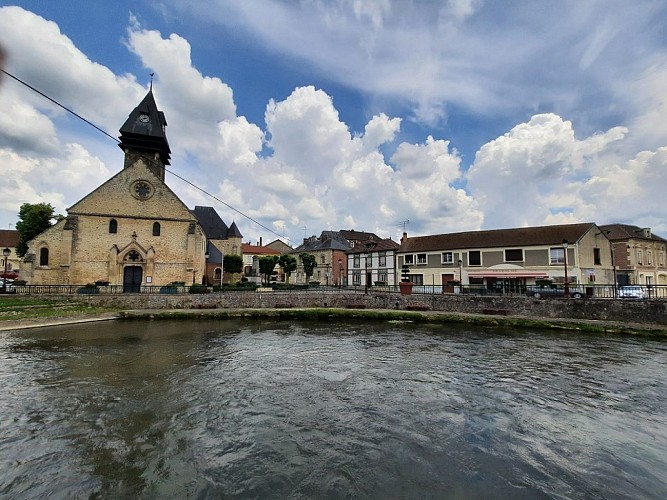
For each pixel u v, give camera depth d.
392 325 20.34
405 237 43.72
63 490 4.65
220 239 57.12
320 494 4.69
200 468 5.23
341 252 57.12
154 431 6.38
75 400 7.82
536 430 6.64
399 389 8.86
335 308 24.92
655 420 7.11
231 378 9.64
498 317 20.05
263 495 4.65
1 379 9.24
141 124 36.47
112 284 29.56
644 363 11.45
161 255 31.78
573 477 5.15
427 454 5.74
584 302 19.16
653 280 36.03
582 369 10.72
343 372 10.36
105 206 30.77
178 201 32.91
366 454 5.72
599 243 31.61
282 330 18.44
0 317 17.75
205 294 25.30
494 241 34.16
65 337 15.38
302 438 6.22
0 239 58.31
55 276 29.72
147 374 9.91
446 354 12.73
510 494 4.75
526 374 10.21
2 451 5.58
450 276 36.06
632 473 5.27
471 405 7.82
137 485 4.79
